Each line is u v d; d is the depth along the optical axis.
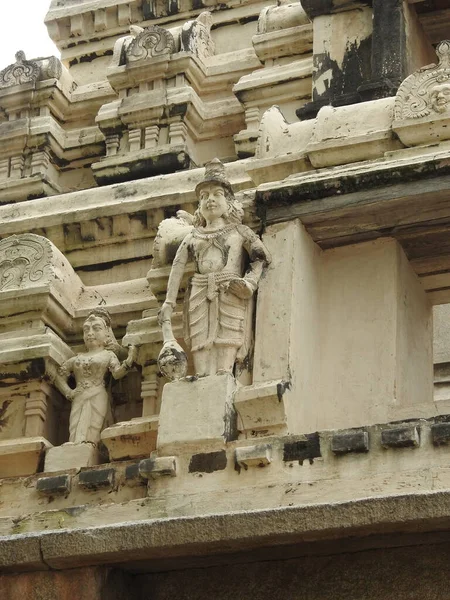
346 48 21.09
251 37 23.19
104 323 17.69
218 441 15.16
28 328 18.05
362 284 16.81
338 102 20.38
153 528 13.66
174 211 19.53
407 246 17.14
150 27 22.59
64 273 18.58
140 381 17.45
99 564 14.05
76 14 24.33
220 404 15.34
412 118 16.66
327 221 16.61
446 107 16.59
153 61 22.08
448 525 13.15
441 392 23.59
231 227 16.53
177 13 23.92
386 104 17.11
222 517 13.52
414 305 17.47
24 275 18.34
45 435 17.27
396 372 16.28
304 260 16.56
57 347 17.53
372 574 13.95
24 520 15.59
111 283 19.47
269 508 13.70
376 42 20.58
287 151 17.19
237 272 16.27
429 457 14.34
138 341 17.28
